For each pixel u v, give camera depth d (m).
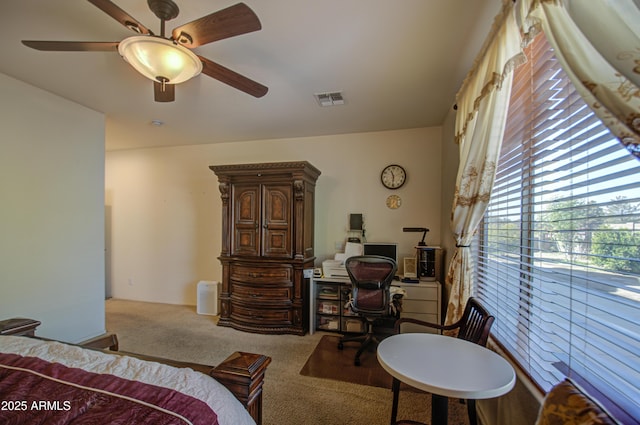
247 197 3.57
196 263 4.42
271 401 2.06
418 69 2.19
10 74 2.33
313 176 3.69
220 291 4.05
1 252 2.32
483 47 1.55
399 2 1.51
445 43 1.86
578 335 1.04
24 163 2.47
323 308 3.40
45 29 1.77
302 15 1.61
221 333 3.32
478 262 2.19
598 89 0.70
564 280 1.14
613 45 0.66
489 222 1.96
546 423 0.71
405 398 2.10
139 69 1.64
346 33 1.77
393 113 3.12
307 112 3.10
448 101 2.79
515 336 1.53
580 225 1.04
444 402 1.37
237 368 1.08
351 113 3.12
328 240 3.90
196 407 0.87
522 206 1.48
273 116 3.22
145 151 4.63
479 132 1.62
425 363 1.26
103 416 0.79
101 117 3.11
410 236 3.65
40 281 2.57
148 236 4.61
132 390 0.92
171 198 4.53
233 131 3.78
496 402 1.63
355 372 2.47
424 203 3.61
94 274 3.01
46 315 2.61
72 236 2.82
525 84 1.42
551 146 1.22
